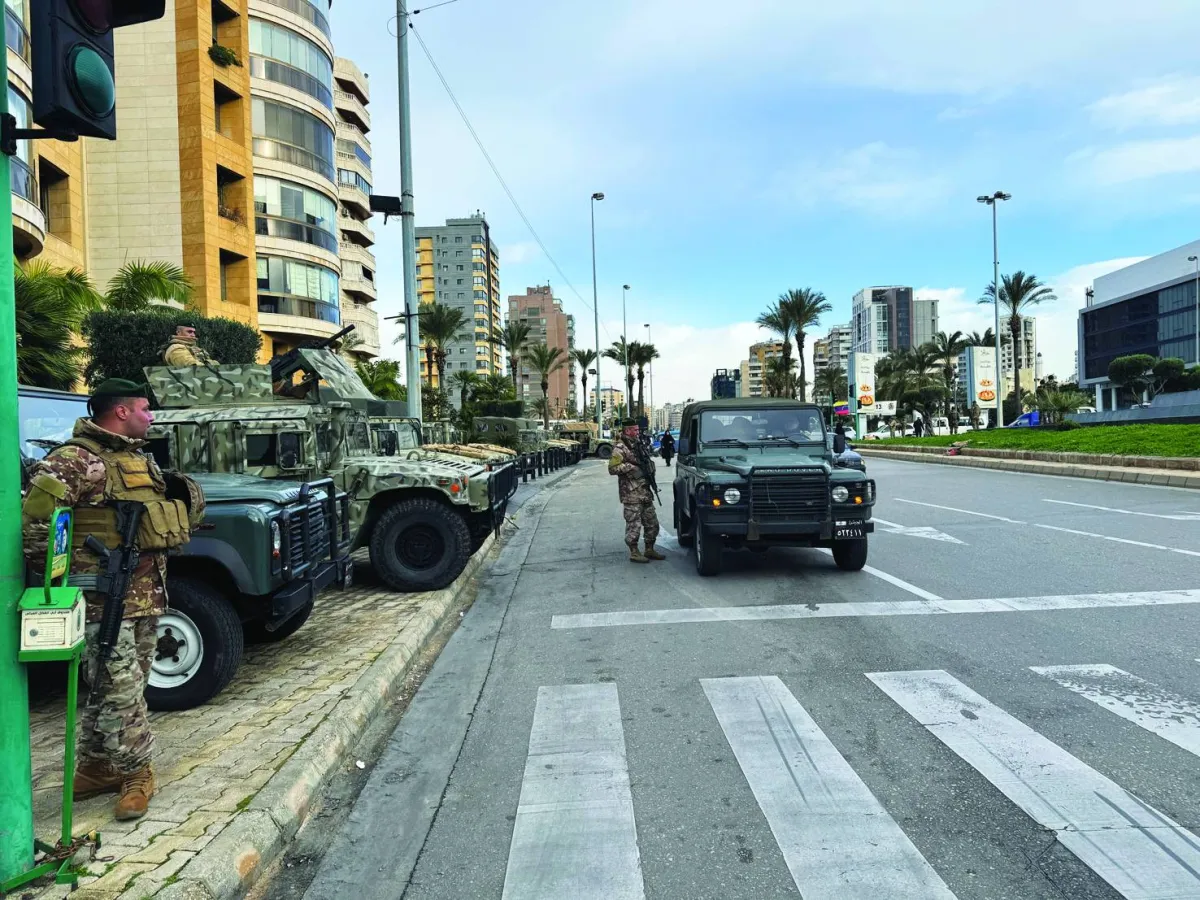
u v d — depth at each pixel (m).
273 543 4.81
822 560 9.59
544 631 6.81
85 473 3.18
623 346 78.81
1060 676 5.02
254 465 7.20
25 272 13.63
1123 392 58.78
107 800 3.53
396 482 8.28
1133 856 2.96
